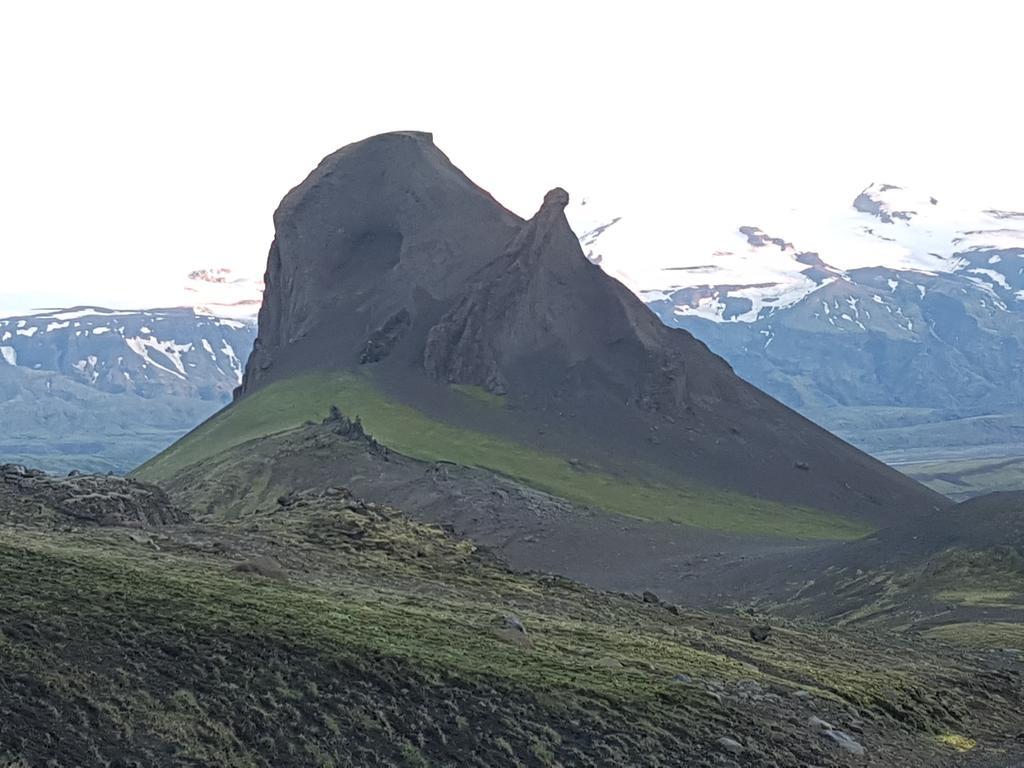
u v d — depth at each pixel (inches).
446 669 1818.4
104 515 3009.4
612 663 2142.0
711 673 2267.5
